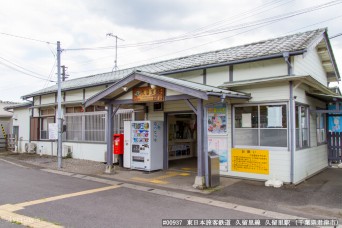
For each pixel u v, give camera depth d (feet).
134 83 28.48
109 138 32.24
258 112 27.35
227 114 29.25
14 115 62.08
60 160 37.29
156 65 42.96
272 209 18.97
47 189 24.47
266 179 26.43
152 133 33.06
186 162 40.22
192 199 21.27
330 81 44.14
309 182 26.76
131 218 16.94
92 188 24.94
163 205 19.72
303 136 29.14
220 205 19.80
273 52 26.30
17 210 18.30
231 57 30.37
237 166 28.25
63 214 17.54
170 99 26.25
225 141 29.30
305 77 23.90
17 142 60.13
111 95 30.66
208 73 32.07
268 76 27.63
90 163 40.78
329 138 37.42
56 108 51.26
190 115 46.14
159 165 33.78
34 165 39.81
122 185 26.12
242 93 27.09
